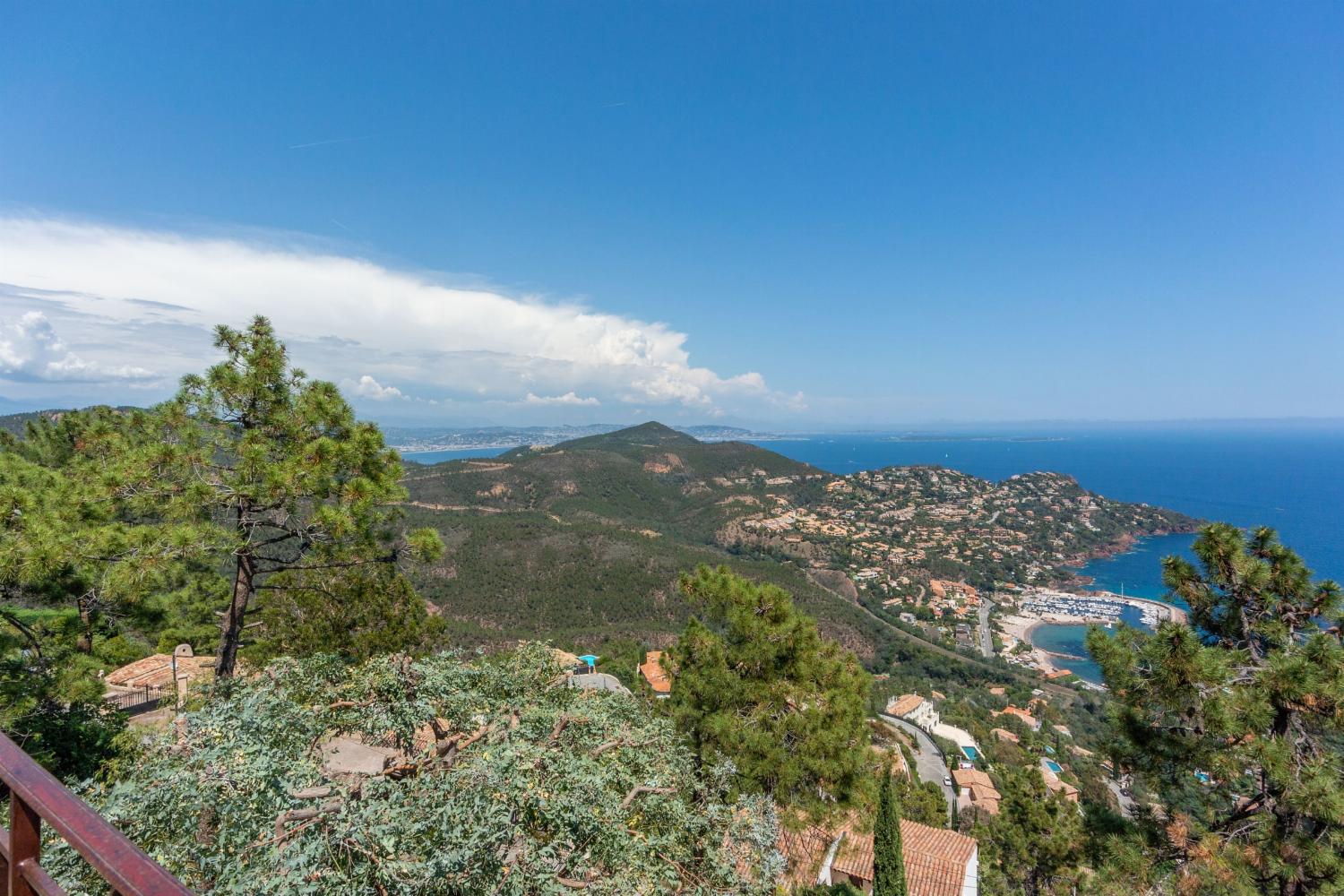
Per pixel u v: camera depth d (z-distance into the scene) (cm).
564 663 738
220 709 471
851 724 779
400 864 338
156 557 712
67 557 695
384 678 582
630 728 650
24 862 134
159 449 750
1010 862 1916
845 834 1277
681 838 541
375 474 830
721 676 802
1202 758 572
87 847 115
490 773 421
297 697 574
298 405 841
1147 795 672
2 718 788
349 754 596
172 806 371
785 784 746
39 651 906
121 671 1570
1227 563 633
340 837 350
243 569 830
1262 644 624
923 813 2334
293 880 312
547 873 375
